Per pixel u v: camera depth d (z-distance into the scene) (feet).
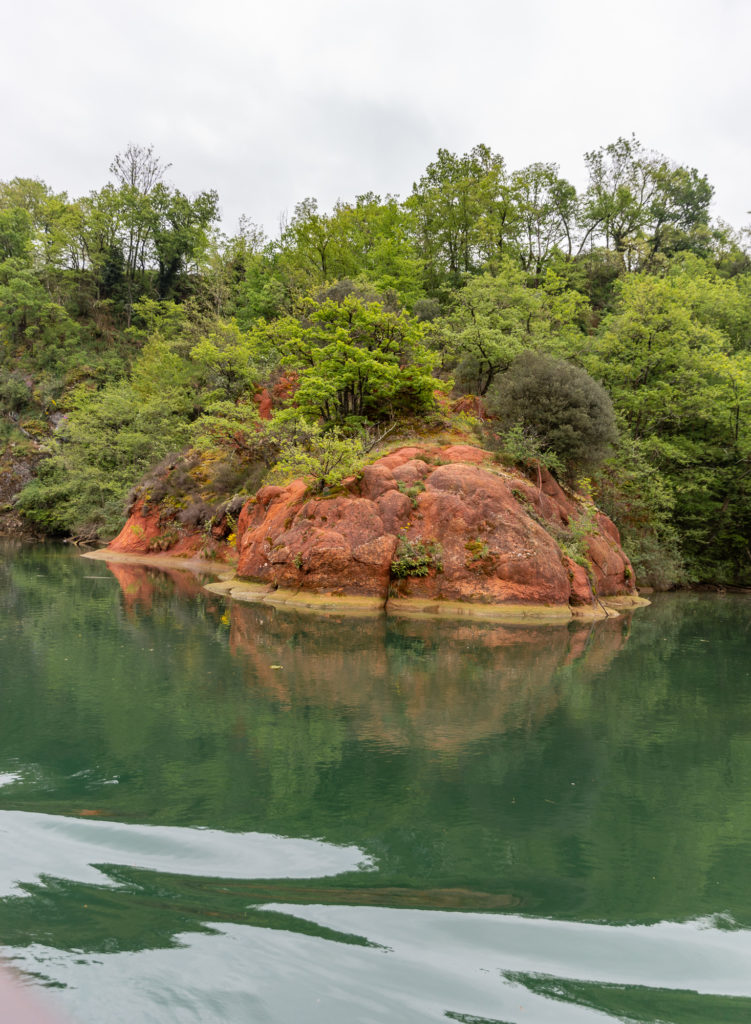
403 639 42.96
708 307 119.75
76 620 46.24
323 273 144.46
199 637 40.78
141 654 35.32
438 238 157.99
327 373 78.79
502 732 23.88
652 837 15.43
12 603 54.39
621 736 23.95
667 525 94.68
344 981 9.38
